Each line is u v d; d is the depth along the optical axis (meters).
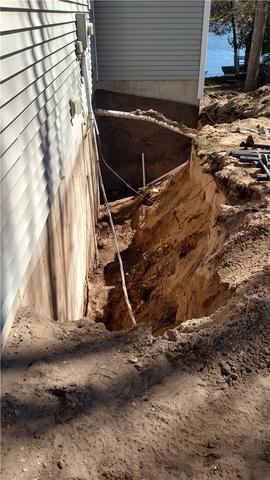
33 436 2.72
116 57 14.38
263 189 6.82
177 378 3.14
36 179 4.82
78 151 8.77
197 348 3.37
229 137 10.18
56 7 6.41
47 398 2.98
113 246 12.34
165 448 2.65
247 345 3.37
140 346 3.47
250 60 18.14
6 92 3.73
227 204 7.22
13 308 3.66
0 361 3.25
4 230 3.49
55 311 5.61
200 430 2.76
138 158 15.38
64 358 3.35
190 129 14.60
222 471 2.50
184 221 9.30
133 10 13.59
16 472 2.51
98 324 3.86
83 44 9.20
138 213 13.11
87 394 3.00
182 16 13.60
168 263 8.67
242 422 2.81
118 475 2.49
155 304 7.68
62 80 6.97
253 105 14.20
